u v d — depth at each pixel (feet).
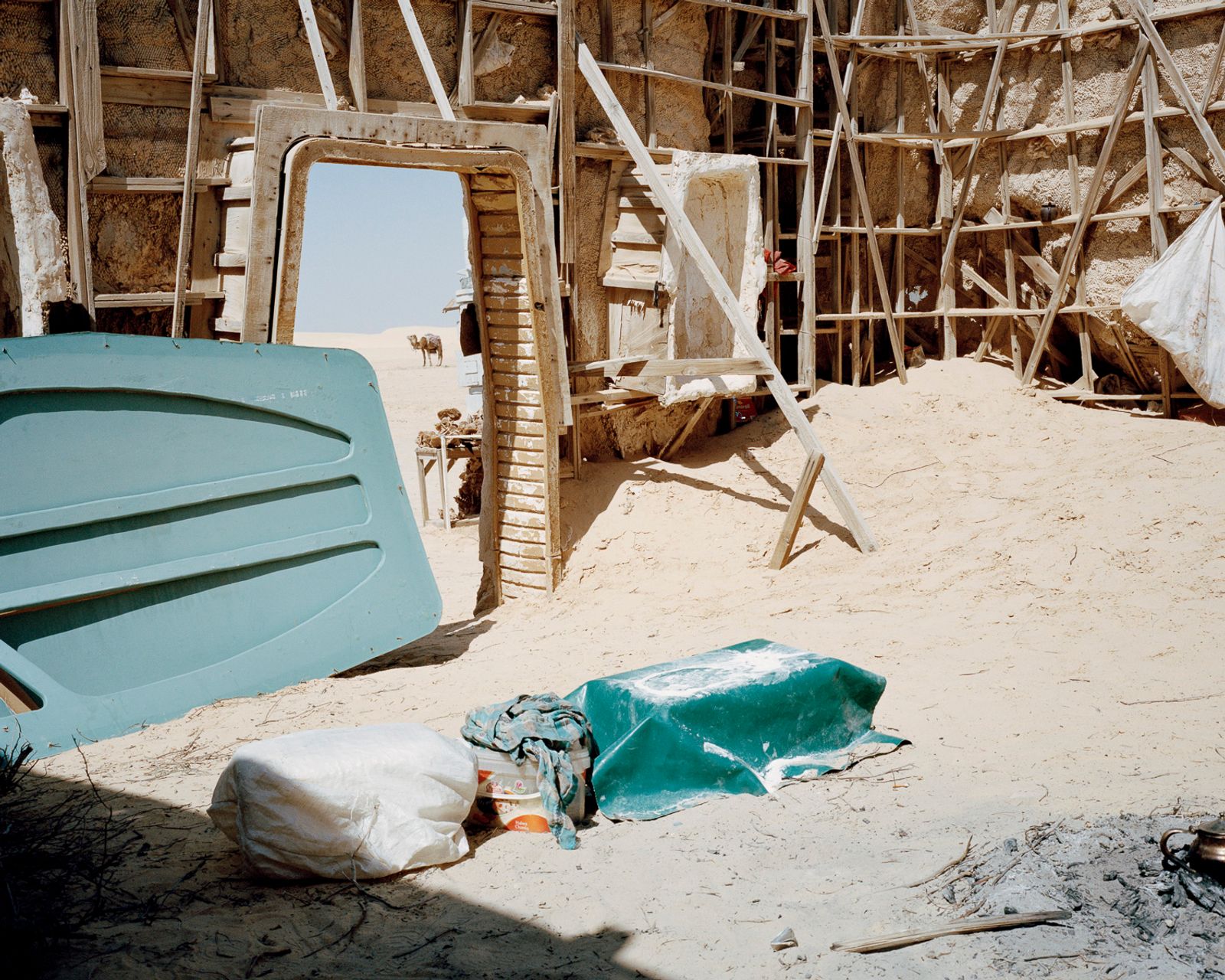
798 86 46.93
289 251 27.81
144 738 22.66
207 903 15.14
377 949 13.91
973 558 33.65
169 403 24.57
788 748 19.61
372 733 17.16
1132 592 29.63
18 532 22.06
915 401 48.78
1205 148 45.32
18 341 22.35
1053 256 50.62
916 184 53.78
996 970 12.80
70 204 28.30
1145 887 14.05
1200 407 47.09
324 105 32.73
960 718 21.80
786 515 35.55
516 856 16.80
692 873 15.92
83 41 28.19
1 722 21.44
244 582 25.48
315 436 26.94
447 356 181.47
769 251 46.01
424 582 28.19
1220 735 19.95
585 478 39.14
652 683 19.49
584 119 39.01
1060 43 48.88
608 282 39.37
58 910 14.73
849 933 13.96
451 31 35.50
